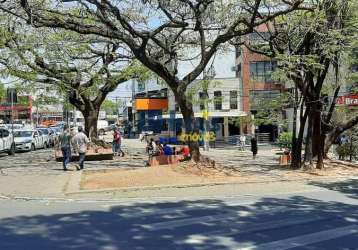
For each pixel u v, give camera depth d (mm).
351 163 27359
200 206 13156
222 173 20062
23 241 8820
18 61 27672
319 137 24375
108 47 30094
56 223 10578
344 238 9250
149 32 20203
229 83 61062
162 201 14211
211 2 20172
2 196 15000
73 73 30453
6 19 23969
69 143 22281
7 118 80312
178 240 8906
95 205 13383
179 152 25219
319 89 23562
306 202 14172
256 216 11578
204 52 20750
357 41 21375
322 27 21547
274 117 34750
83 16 20953
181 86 20594
